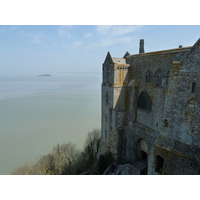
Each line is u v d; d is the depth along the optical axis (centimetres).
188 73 1605
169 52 2312
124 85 3175
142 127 2902
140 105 3033
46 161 3822
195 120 1591
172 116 1792
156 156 1953
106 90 3400
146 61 2769
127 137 3247
